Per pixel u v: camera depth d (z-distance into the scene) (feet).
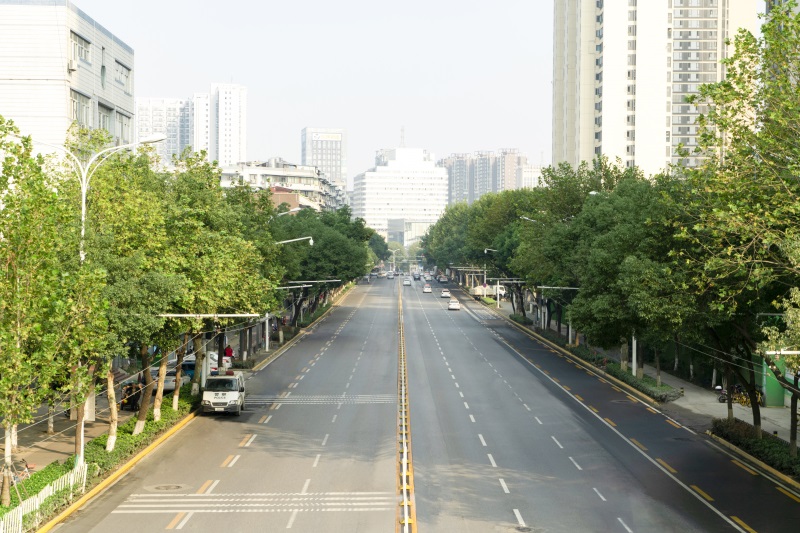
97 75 256.52
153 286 117.60
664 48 519.19
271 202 252.01
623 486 114.52
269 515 99.60
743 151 105.91
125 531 93.81
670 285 128.88
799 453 130.52
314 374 234.38
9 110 231.09
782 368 179.73
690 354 228.22
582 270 210.18
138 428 140.97
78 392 95.45
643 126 520.01
